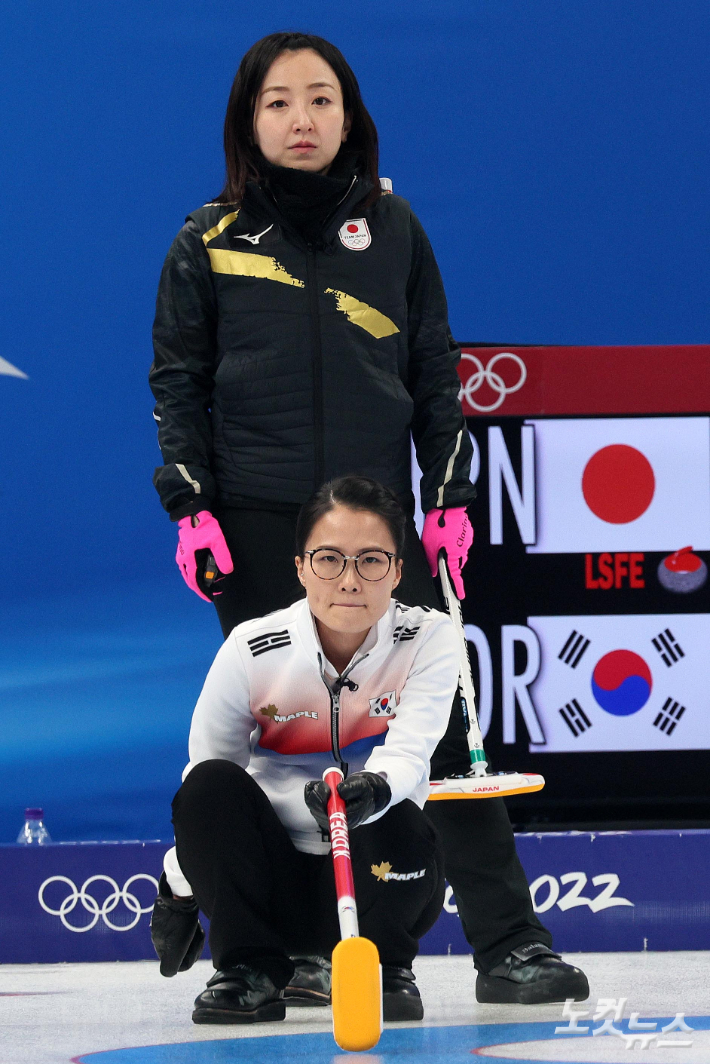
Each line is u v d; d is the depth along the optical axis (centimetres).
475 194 1756
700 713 1373
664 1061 672
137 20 1728
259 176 980
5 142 1702
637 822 1362
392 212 999
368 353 962
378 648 813
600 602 1376
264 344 952
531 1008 894
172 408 966
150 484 1695
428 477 1005
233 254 966
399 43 1752
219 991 802
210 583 935
